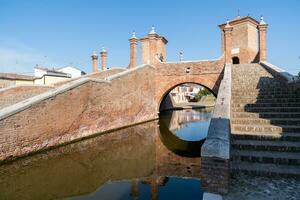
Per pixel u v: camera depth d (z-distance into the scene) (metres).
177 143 16.78
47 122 12.56
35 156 11.63
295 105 9.98
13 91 18.78
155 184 8.73
